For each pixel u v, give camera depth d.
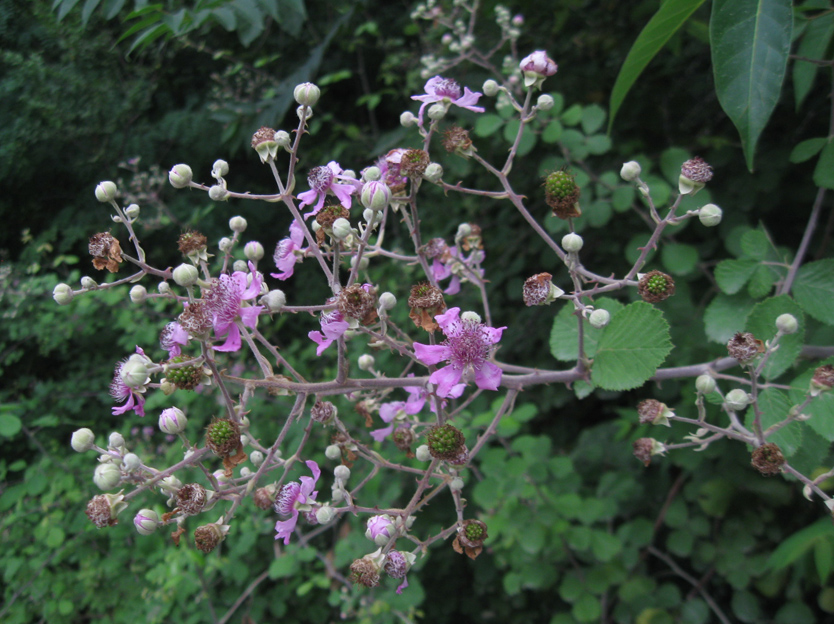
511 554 3.52
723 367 2.10
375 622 3.13
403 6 6.10
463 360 1.66
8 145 4.86
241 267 1.92
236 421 1.66
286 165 5.91
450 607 4.37
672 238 3.41
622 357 1.90
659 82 4.33
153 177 4.91
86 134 5.31
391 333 4.04
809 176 3.75
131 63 5.71
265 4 2.66
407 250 4.79
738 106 1.63
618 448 3.98
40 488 3.64
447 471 1.98
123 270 5.54
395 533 1.69
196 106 6.04
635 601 3.52
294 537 3.91
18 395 4.91
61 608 3.47
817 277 2.26
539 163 4.33
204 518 3.59
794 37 2.55
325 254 1.94
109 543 3.82
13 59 4.84
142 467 1.57
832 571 3.16
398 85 5.68
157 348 4.48
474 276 2.31
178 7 3.39
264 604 3.60
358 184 1.91
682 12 1.97
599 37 4.42
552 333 2.29
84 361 5.00
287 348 4.88
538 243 4.42
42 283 4.72
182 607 3.46
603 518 3.40
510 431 3.16
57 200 5.59
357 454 2.00
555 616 3.55
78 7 4.93
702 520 3.54
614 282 1.79
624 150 3.97
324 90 5.96
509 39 4.21
